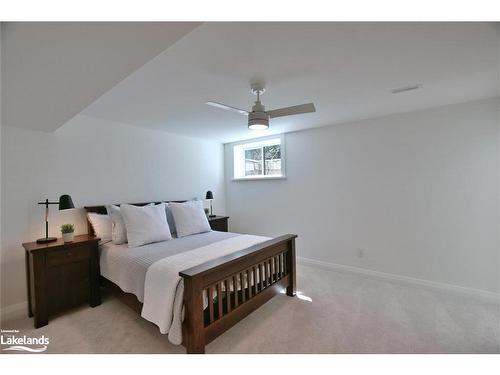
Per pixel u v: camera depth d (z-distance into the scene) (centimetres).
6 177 244
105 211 309
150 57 133
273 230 427
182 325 175
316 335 203
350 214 347
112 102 255
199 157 446
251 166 469
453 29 140
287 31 139
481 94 245
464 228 271
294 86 218
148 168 368
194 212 342
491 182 256
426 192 292
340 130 352
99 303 262
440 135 282
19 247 250
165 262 209
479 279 264
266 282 245
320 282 315
